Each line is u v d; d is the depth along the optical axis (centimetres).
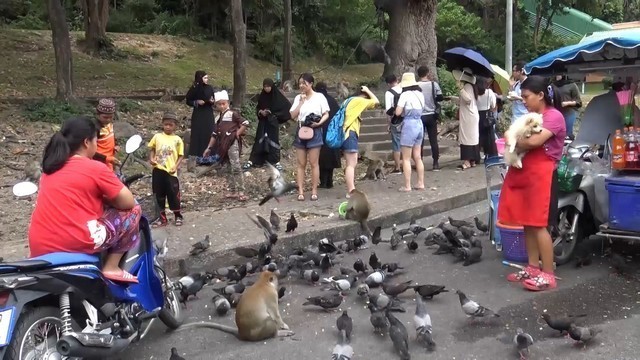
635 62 635
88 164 418
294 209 883
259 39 2731
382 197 945
